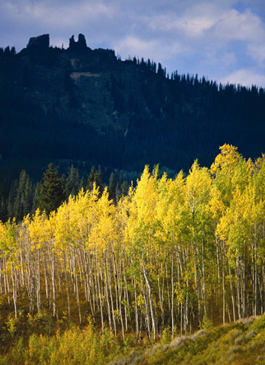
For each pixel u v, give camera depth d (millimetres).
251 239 28328
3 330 33125
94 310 35969
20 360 28125
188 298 27891
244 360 13062
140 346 27734
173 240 28000
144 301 29234
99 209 36312
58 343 29375
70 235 35969
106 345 28281
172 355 16516
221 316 30328
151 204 33125
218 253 31125
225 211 29344
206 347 16031
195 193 30984
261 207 27531
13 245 36594
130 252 29156
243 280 27484
